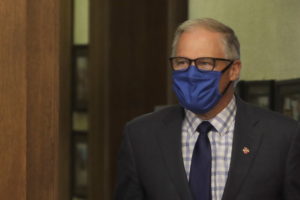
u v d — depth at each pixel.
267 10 10.18
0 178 1.60
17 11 1.63
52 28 1.78
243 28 10.79
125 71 14.93
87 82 15.48
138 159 5.97
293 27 9.52
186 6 12.13
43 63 1.75
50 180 1.79
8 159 1.62
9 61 1.61
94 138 15.21
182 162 5.68
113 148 15.16
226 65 5.56
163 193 5.67
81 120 15.80
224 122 5.75
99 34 15.00
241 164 5.57
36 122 1.73
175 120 5.99
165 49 14.37
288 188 5.61
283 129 5.76
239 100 6.05
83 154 15.66
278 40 9.90
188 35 5.57
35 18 1.72
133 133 6.14
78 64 15.70
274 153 5.63
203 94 5.46
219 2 11.34
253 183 5.52
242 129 5.74
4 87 1.60
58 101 1.81
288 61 9.63
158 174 5.76
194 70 5.45
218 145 5.70
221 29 5.61
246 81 10.72
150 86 14.72
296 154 5.67
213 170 5.61
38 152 1.74
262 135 5.71
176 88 5.63
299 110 9.12
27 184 1.70
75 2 16.03
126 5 14.80
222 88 5.60
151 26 14.58
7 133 1.61
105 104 15.08
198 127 5.77
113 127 15.12
